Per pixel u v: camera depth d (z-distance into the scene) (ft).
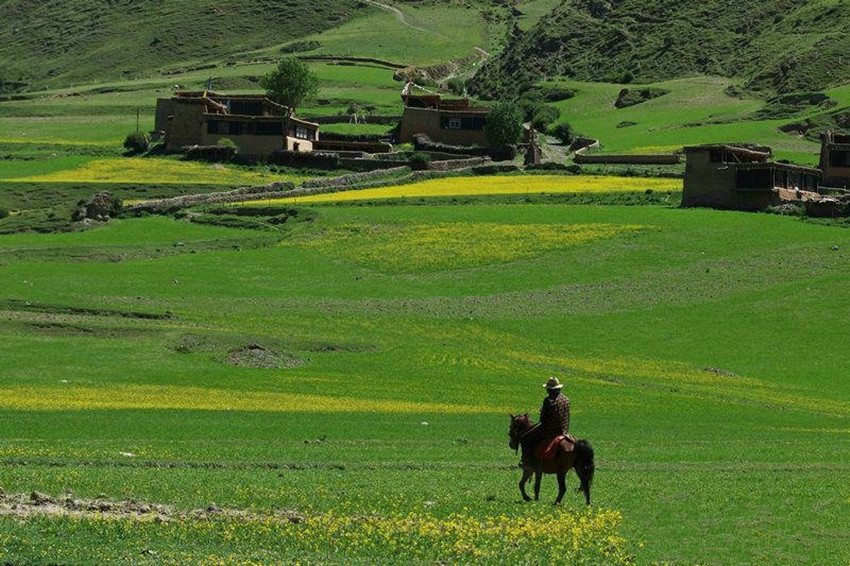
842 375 238.89
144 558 80.94
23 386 185.57
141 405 173.37
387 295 306.76
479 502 104.42
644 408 191.93
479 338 262.47
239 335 239.50
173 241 373.81
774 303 294.46
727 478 122.31
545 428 101.55
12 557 79.10
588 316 286.25
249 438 146.82
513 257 342.44
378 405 183.83
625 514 102.12
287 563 81.25
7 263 332.80
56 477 110.22
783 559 87.97
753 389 220.64
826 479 122.62
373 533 91.09
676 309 291.79
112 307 270.26
